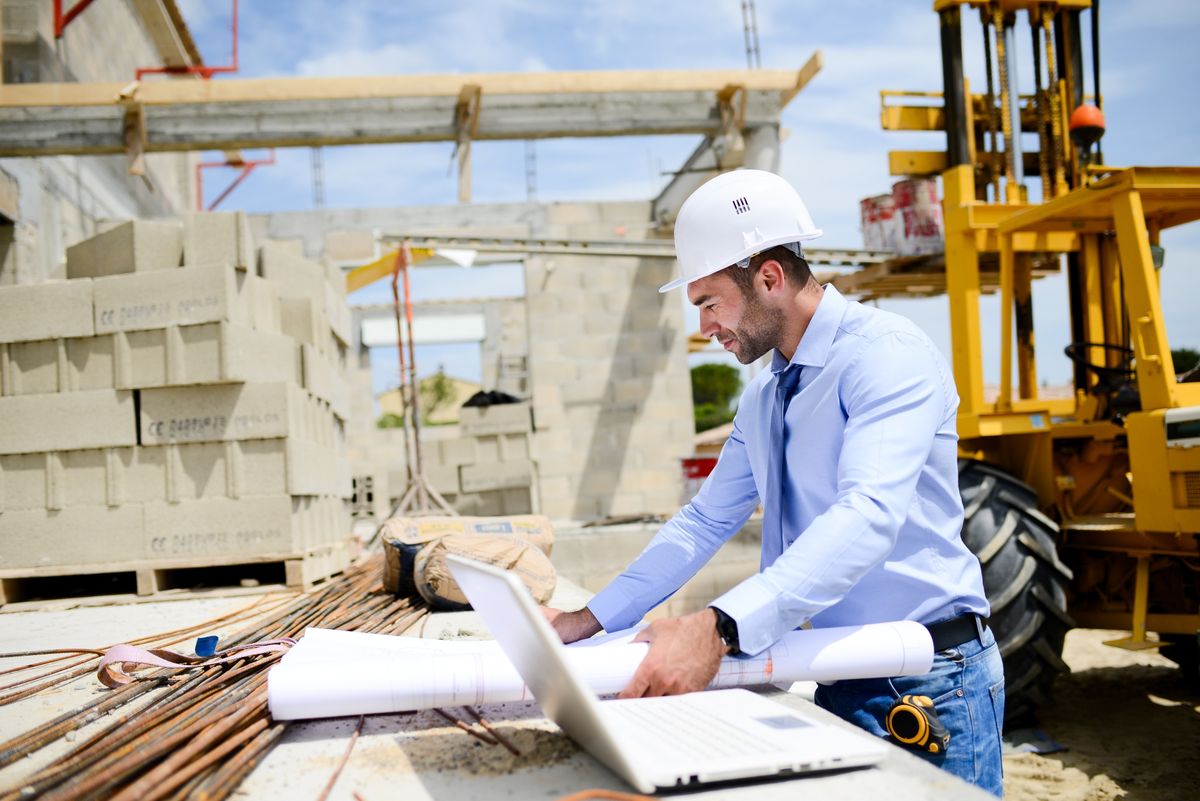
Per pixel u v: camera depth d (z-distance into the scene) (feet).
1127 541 12.85
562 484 36.11
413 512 27.30
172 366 13.39
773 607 4.76
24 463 13.60
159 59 43.75
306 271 16.89
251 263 14.30
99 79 32.94
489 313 62.90
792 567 4.80
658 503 36.45
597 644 5.49
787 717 4.51
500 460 33.47
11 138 23.48
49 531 13.46
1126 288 12.00
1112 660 17.56
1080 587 14.02
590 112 26.76
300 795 4.25
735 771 3.85
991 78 15.15
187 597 13.26
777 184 5.65
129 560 13.42
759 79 27.22
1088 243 14.64
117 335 13.56
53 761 4.97
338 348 19.03
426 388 124.06
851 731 4.59
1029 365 14.88
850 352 5.34
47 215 25.00
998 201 15.16
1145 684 15.81
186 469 13.58
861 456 5.03
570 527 29.17
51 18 27.86
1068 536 13.80
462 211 36.86
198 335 13.41
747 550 25.55
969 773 5.43
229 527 13.53
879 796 3.78
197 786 4.40
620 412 36.65
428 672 5.08
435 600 11.19
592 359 36.78
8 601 13.44
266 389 13.65
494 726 5.15
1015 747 12.60
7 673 8.12
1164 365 11.63
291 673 5.10
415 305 61.82
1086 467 15.29
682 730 4.29
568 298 36.86
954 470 5.59
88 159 29.32
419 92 25.62
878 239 17.43
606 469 36.37
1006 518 12.56
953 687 5.46
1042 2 14.71
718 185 5.66
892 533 4.90
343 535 18.33
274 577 15.03
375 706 5.07
